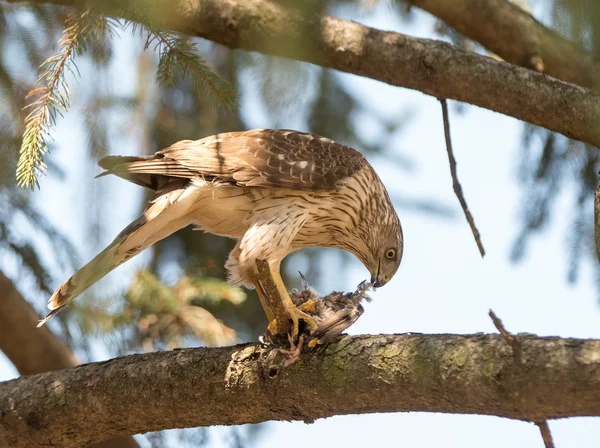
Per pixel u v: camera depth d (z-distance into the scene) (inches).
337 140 495.2
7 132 355.9
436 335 272.7
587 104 347.6
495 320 248.1
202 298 469.4
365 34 378.0
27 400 330.0
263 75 263.4
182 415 315.0
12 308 449.7
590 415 246.8
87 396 323.0
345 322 294.2
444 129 371.6
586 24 227.3
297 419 304.0
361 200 410.0
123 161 362.3
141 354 326.6
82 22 309.6
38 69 362.0
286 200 388.5
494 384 253.4
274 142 396.5
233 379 303.7
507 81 362.0
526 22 405.4
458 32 428.1
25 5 362.6
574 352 243.3
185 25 377.4
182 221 393.7
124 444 465.4
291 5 340.5
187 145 388.8
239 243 377.7
